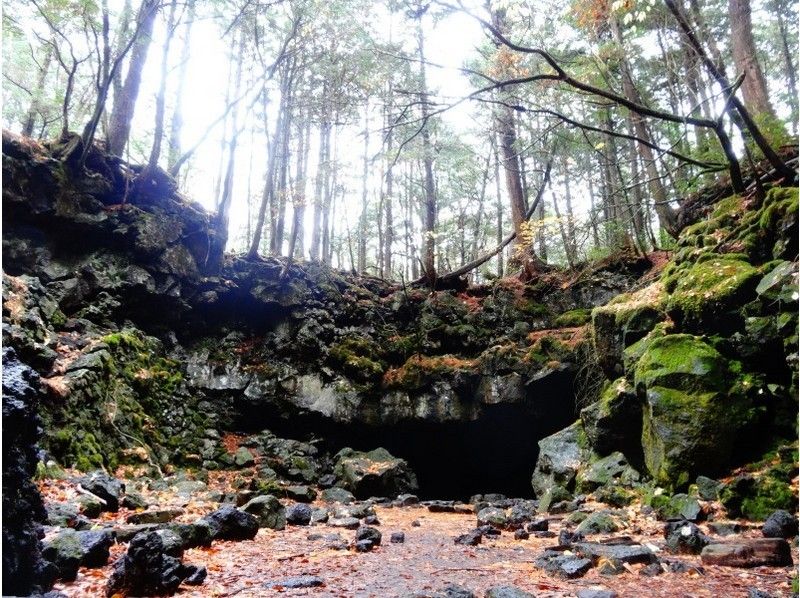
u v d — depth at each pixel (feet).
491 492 44.45
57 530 12.97
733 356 23.94
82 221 31.86
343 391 39.04
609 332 31.45
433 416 39.11
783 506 18.12
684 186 37.86
